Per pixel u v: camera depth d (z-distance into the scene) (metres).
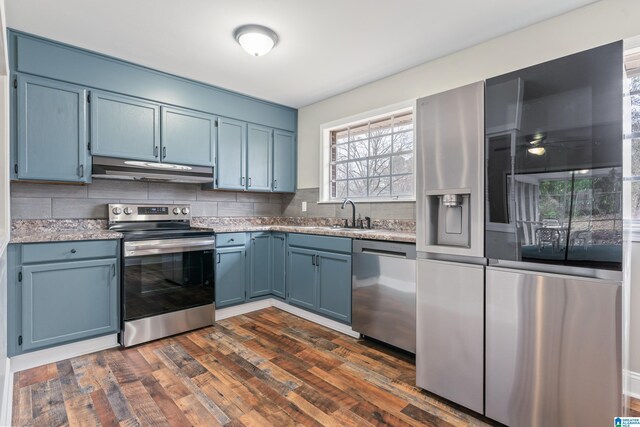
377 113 3.15
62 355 2.22
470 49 2.51
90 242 2.29
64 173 2.40
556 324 1.40
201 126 3.17
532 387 1.47
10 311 1.99
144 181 3.10
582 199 1.35
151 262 2.55
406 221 2.90
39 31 2.25
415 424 1.61
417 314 1.89
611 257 1.28
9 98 2.11
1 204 1.93
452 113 1.73
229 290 3.11
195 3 1.96
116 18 2.11
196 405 1.74
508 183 1.54
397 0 1.93
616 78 1.27
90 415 1.65
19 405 1.72
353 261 2.62
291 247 3.21
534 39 2.20
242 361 2.24
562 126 1.40
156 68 2.85
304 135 3.97
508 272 1.53
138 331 2.48
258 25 2.19
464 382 1.69
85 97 2.50
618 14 1.90
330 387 1.93
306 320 3.07
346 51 2.56
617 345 1.27
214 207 3.62
